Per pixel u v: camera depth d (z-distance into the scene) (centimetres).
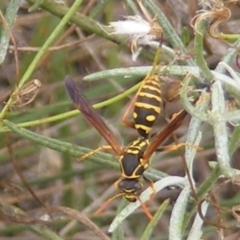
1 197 16
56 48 14
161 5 15
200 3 10
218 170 10
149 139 11
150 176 12
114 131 16
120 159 11
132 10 13
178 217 11
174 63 12
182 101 10
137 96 11
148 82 11
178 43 12
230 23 15
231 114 10
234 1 11
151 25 11
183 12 15
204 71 10
